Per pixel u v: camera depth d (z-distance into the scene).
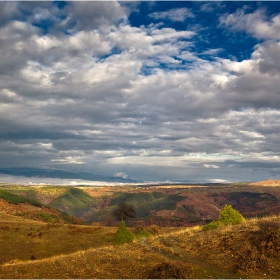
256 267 18.70
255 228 24.42
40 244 50.09
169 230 55.44
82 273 20.44
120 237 33.66
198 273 18.83
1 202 116.12
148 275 19.12
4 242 50.94
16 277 20.03
